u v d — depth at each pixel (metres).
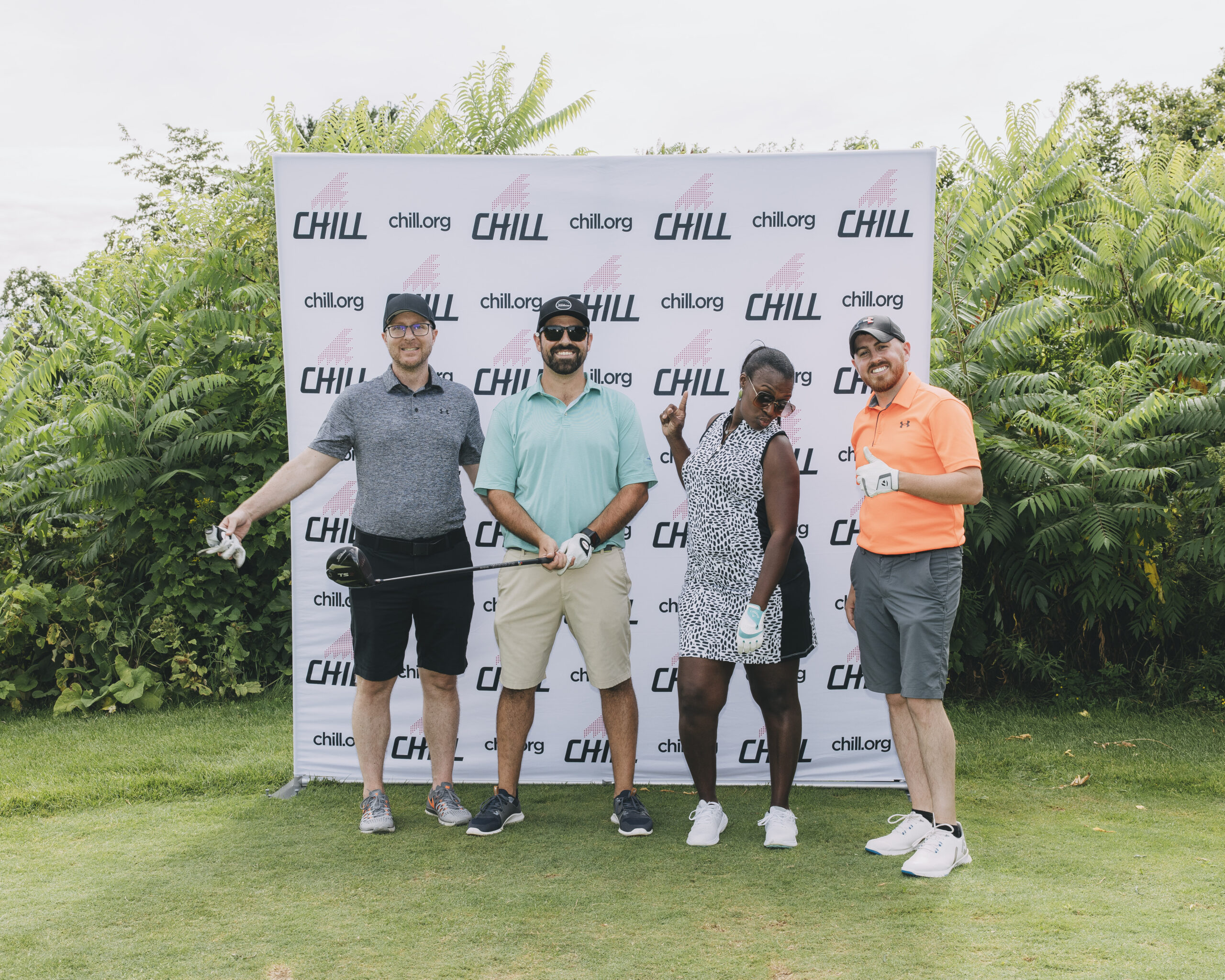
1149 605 5.82
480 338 4.30
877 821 3.93
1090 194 7.37
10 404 6.69
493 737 4.48
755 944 2.76
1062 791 4.25
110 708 5.77
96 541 6.43
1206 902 3.00
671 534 4.38
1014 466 5.50
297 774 4.45
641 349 4.29
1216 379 5.97
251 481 6.33
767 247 4.24
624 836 3.74
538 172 4.26
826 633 4.36
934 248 4.42
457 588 3.85
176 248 7.60
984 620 5.99
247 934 2.87
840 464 4.29
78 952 2.75
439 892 3.18
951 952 2.68
